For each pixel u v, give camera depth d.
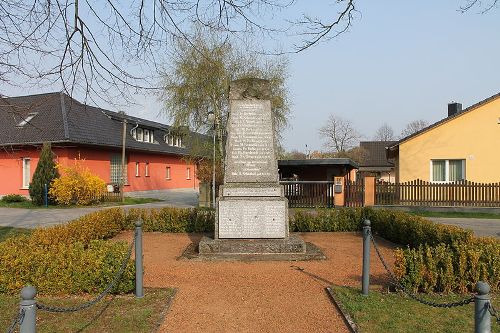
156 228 13.08
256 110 9.84
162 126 40.81
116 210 12.87
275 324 5.32
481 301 3.44
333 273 7.75
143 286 6.80
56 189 23.31
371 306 5.73
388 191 20.78
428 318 5.27
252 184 9.55
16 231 13.55
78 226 10.00
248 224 9.34
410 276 6.30
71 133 25.34
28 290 3.28
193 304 6.05
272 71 28.56
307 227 13.22
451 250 6.70
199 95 27.42
